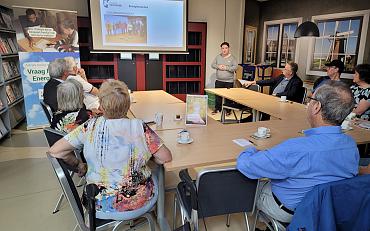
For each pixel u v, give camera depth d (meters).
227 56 5.27
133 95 3.88
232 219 2.14
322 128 1.21
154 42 5.40
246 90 4.60
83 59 5.19
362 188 1.12
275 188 1.36
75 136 1.39
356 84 2.86
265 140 1.97
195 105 2.36
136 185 1.42
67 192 1.31
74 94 2.10
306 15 5.22
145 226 2.03
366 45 4.24
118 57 5.37
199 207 1.39
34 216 2.17
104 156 1.34
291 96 3.96
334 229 1.10
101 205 1.38
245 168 1.26
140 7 5.15
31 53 4.09
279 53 5.99
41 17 4.07
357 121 2.46
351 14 4.40
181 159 1.60
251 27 6.41
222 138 2.00
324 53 4.94
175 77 5.95
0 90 3.91
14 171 2.92
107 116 1.40
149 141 1.42
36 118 4.31
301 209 1.15
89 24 4.91
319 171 1.20
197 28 5.84
